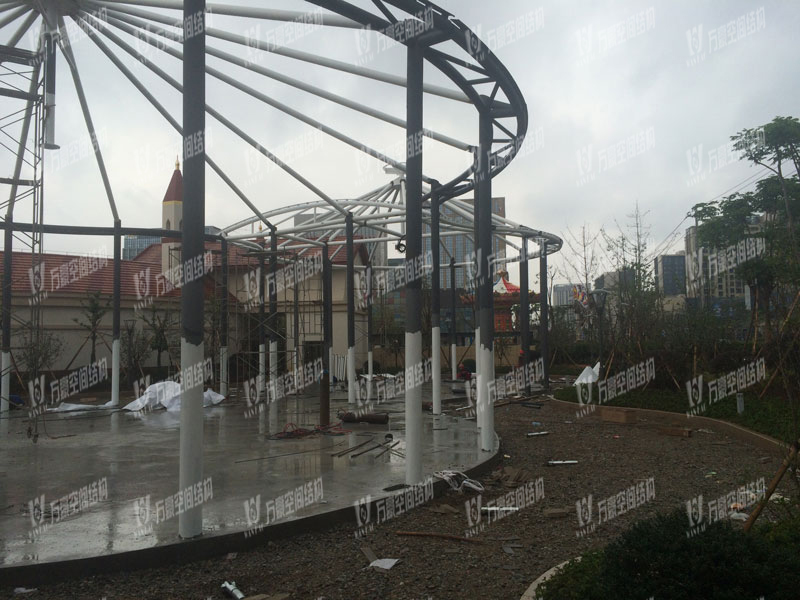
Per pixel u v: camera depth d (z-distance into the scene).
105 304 28.47
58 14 13.30
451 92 12.19
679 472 10.35
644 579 3.70
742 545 3.72
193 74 6.70
